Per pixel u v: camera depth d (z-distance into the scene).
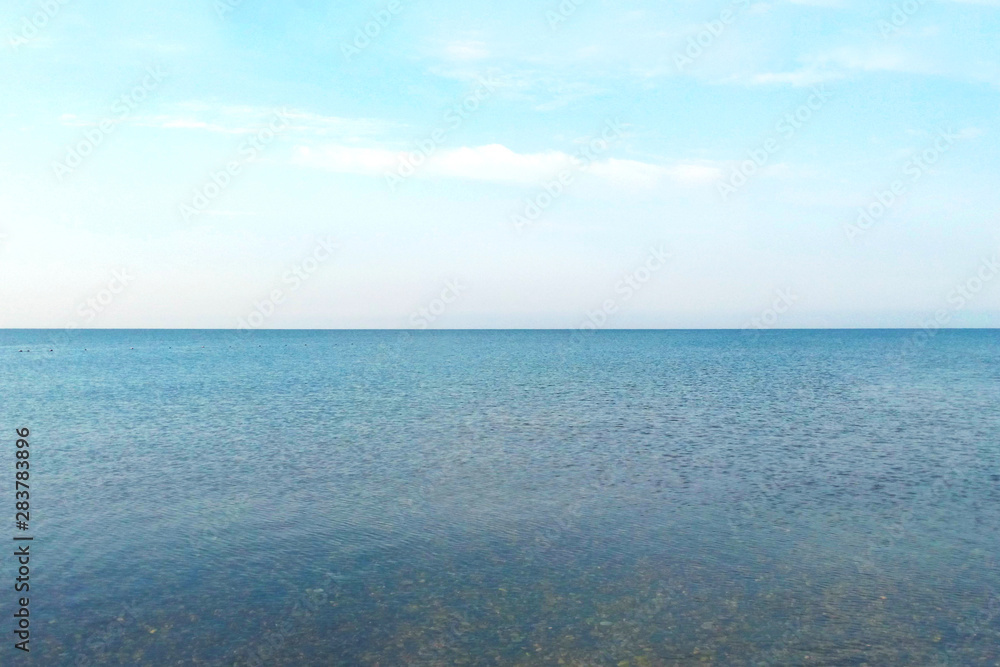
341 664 10.72
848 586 13.77
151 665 10.66
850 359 106.06
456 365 91.31
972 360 100.50
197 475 23.94
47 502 20.27
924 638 11.47
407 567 14.88
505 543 16.53
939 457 27.53
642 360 104.88
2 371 78.69
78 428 34.88
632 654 10.97
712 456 27.67
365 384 60.69
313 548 16.11
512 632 11.77
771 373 74.50
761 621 12.15
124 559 15.34
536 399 48.41
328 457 27.22
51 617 12.34
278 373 75.19
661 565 15.02
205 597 13.23
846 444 30.53
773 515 19.05
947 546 16.33
